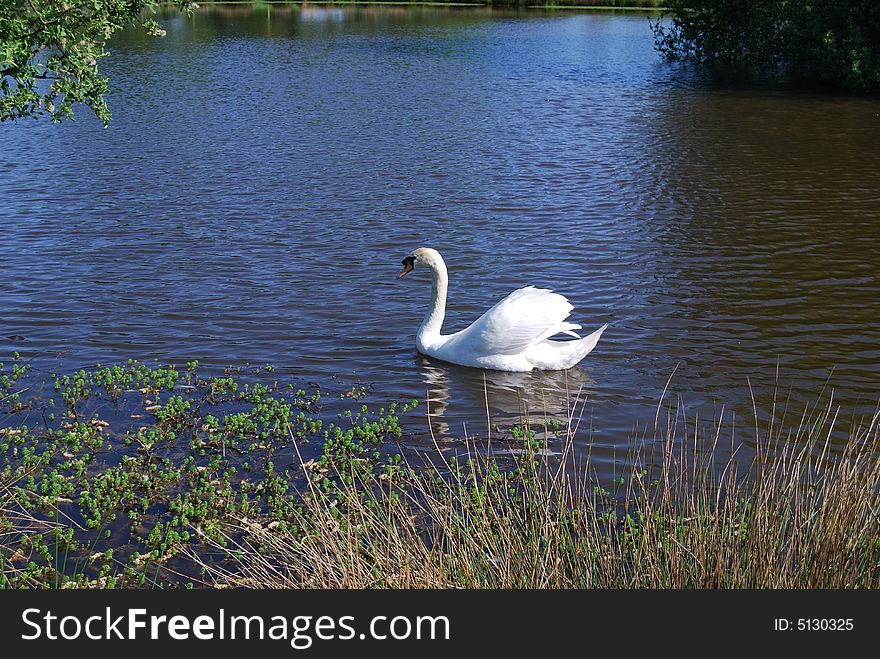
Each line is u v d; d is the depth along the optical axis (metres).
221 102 33.25
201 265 15.18
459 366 11.23
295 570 6.70
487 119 30.28
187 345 11.78
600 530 7.40
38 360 11.23
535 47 53.41
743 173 22.55
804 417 9.73
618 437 9.36
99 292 13.74
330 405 10.16
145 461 8.82
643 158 24.30
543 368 11.05
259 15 74.00
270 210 18.92
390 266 15.28
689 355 11.48
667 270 15.03
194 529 7.74
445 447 9.20
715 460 8.79
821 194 20.42
